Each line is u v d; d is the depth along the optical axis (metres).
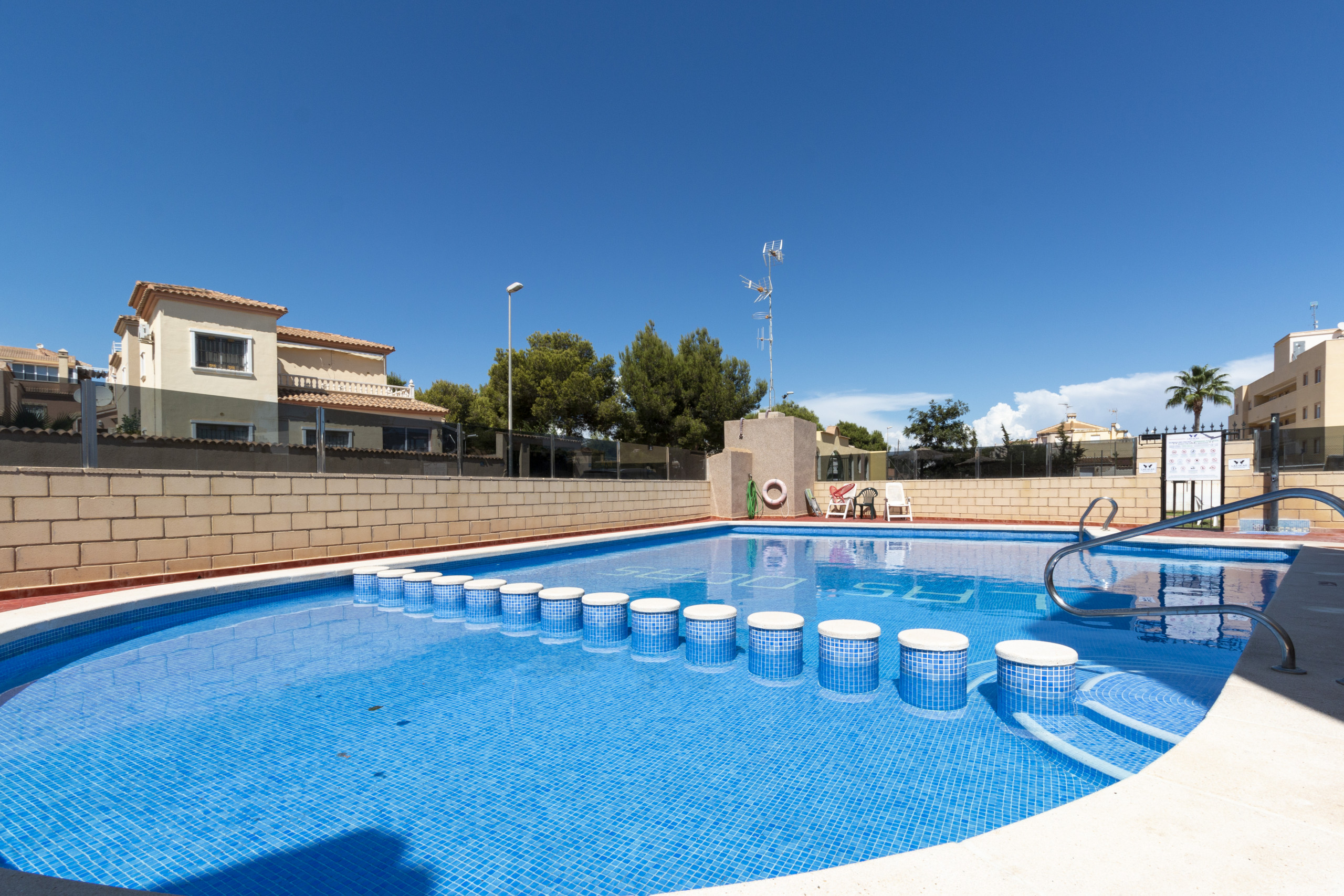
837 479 17.22
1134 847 1.46
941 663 3.44
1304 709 2.34
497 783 2.59
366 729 3.17
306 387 23.89
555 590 5.30
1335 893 1.28
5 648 4.01
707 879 1.95
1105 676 3.81
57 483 5.34
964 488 14.84
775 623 4.04
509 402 23.31
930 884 1.35
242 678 3.97
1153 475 12.73
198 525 6.25
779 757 2.82
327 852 2.12
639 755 2.85
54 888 1.24
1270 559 8.80
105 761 2.79
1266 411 41.88
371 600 6.43
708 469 16.33
